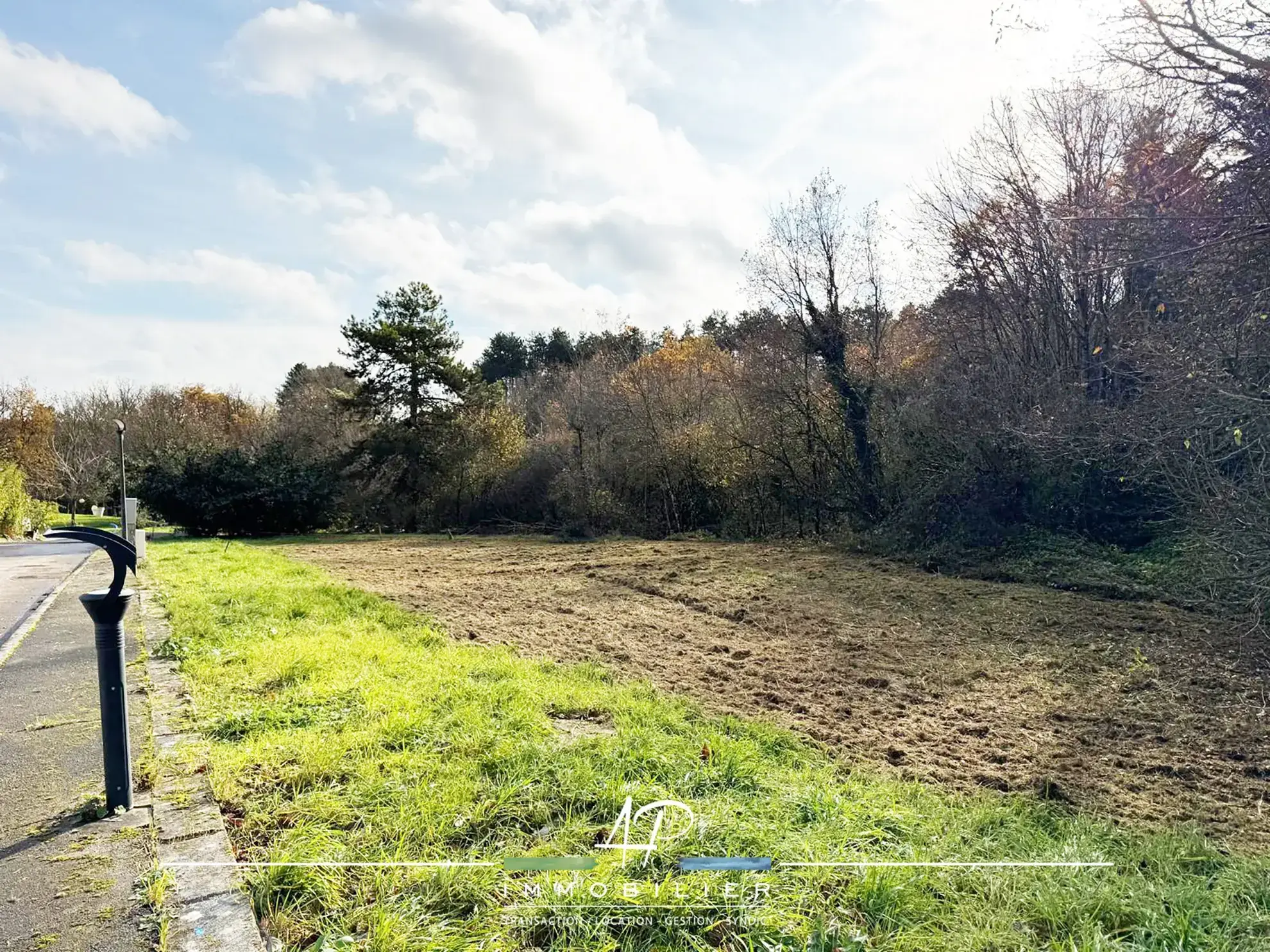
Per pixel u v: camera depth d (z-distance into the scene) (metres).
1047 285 13.29
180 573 11.73
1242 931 2.60
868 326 17.58
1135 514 11.95
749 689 5.91
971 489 13.55
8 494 23.97
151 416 42.84
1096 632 7.89
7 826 3.22
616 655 6.95
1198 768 4.40
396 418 28.56
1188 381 7.46
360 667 5.66
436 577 12.82
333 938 2.47
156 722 4.49
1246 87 6.59
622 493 24.47
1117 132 12.22
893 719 5.25
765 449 19.45
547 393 34.78
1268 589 7.13
